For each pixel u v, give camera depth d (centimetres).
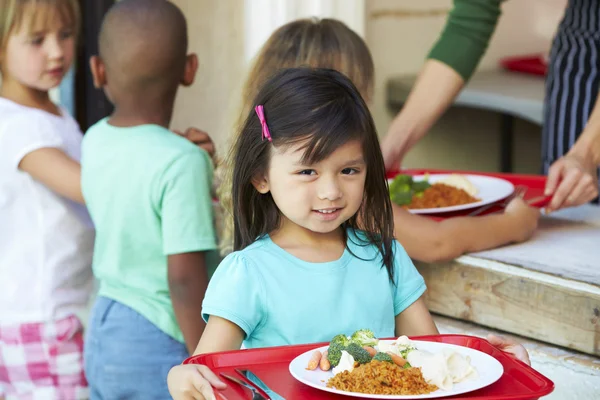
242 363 150
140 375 239
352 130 155
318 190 155
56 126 272
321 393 139
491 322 212
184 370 143
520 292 204
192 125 405
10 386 271
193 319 231
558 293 196
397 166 282
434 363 137
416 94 286
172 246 230
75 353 274
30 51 268
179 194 232
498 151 488
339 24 246
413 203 241
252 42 388
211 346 159
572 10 305
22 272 266
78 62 397
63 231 271
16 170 264
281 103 158
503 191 251
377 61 438
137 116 248
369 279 170
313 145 152
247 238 170
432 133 462
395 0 439
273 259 166
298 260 166
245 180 167
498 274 208
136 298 240
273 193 161
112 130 247
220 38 399
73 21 278
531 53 506
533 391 135
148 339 239
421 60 456
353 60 239
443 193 245
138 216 237
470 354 149
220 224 258
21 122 265
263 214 170
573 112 304
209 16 397
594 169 246
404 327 178
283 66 237
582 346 194
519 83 444
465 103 423
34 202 267
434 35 459
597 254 214
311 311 163
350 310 166
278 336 163
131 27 244
